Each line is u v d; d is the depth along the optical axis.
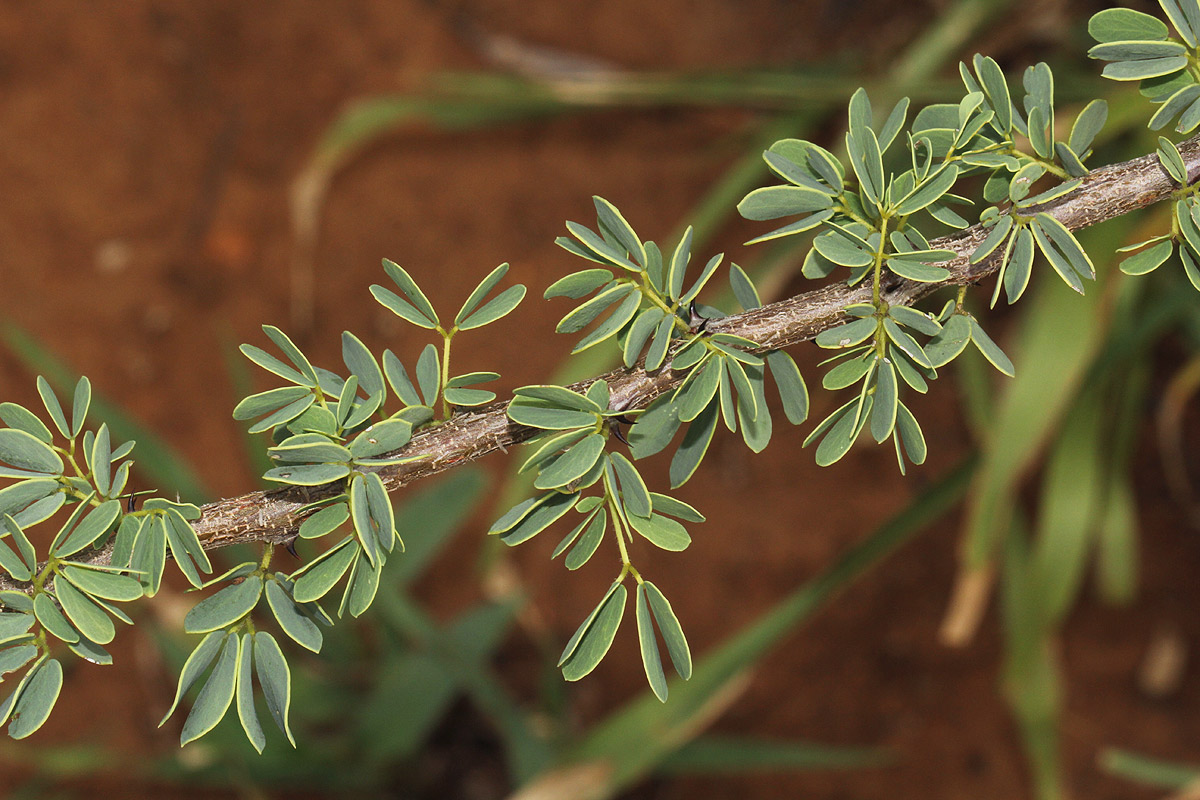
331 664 1.13
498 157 1.51
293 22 1.54
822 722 1.31
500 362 1.42
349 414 0.48
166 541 0.47
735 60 1.57
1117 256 0.88
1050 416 0.91
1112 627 1.31
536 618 1.29
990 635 1.32
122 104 1.48
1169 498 1.33
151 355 1.40
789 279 1.34
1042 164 0.47
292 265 1.46
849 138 0.47
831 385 0.47
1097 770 1.26
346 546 0.47
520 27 1.57
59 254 1.41
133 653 1.27
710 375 0.47
